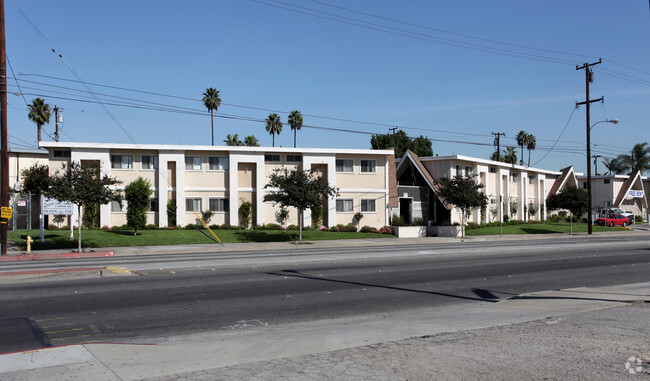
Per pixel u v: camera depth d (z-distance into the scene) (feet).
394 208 158.30
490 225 175.73
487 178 183.01
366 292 43.62
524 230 165.07
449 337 25.00
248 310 35.50
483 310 35.40
